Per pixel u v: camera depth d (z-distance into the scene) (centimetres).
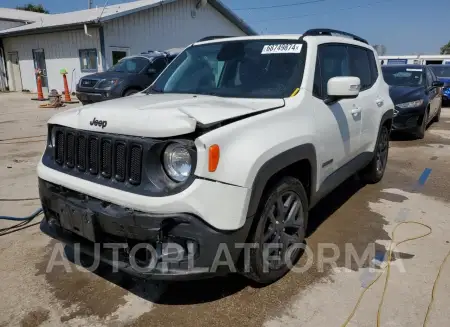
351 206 462
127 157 243
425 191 515
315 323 257
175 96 331
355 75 440
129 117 246
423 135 875
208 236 230
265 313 268
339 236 381
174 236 233
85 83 1197
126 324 259
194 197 226
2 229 396
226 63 364
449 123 1111
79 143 276
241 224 241
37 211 430
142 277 242
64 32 1894
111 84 1139
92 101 1191
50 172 291
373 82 493
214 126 239
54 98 1459
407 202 474
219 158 231
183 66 399
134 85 1159
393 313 266
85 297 287
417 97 835
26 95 2034
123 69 1227
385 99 511
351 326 254
